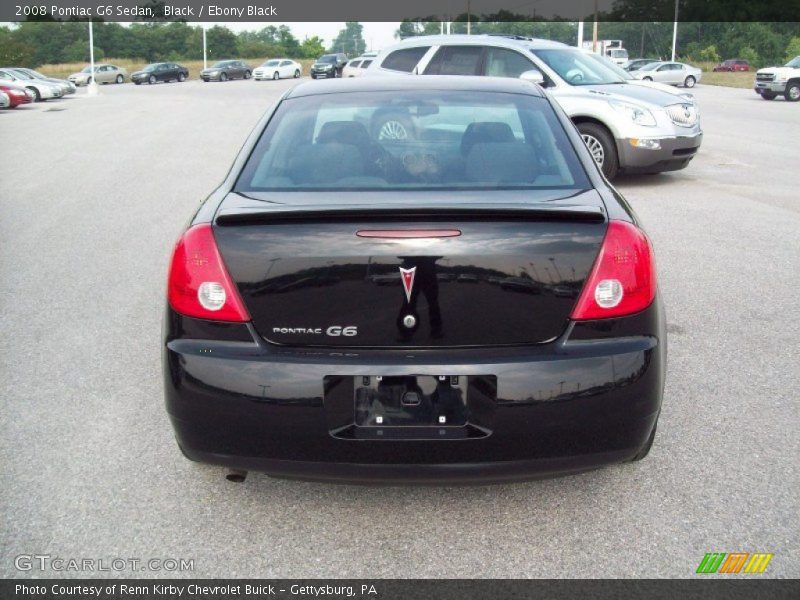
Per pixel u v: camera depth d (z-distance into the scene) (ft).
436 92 11.78
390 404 8.40
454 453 8.37
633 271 8.64
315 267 8.41
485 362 8.32
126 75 180.24
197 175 37.01
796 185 33.50
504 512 9.76
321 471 8.57
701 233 24.53
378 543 9.14
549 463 8.57
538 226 8.52
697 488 10.22
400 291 8.37
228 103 91.40
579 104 32.94
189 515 9.71
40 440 11.62
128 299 18.52
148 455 11.19
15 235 25.04
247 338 8.59
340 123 10.94
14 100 84.38
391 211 8.35
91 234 25.09
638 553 8.87
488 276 8.38
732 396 13.01
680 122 32.76
